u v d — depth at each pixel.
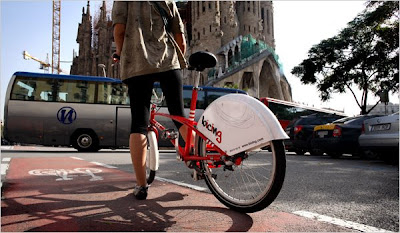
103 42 87.94
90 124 12.52
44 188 3.25
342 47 27.94
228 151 2.42
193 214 2.30
